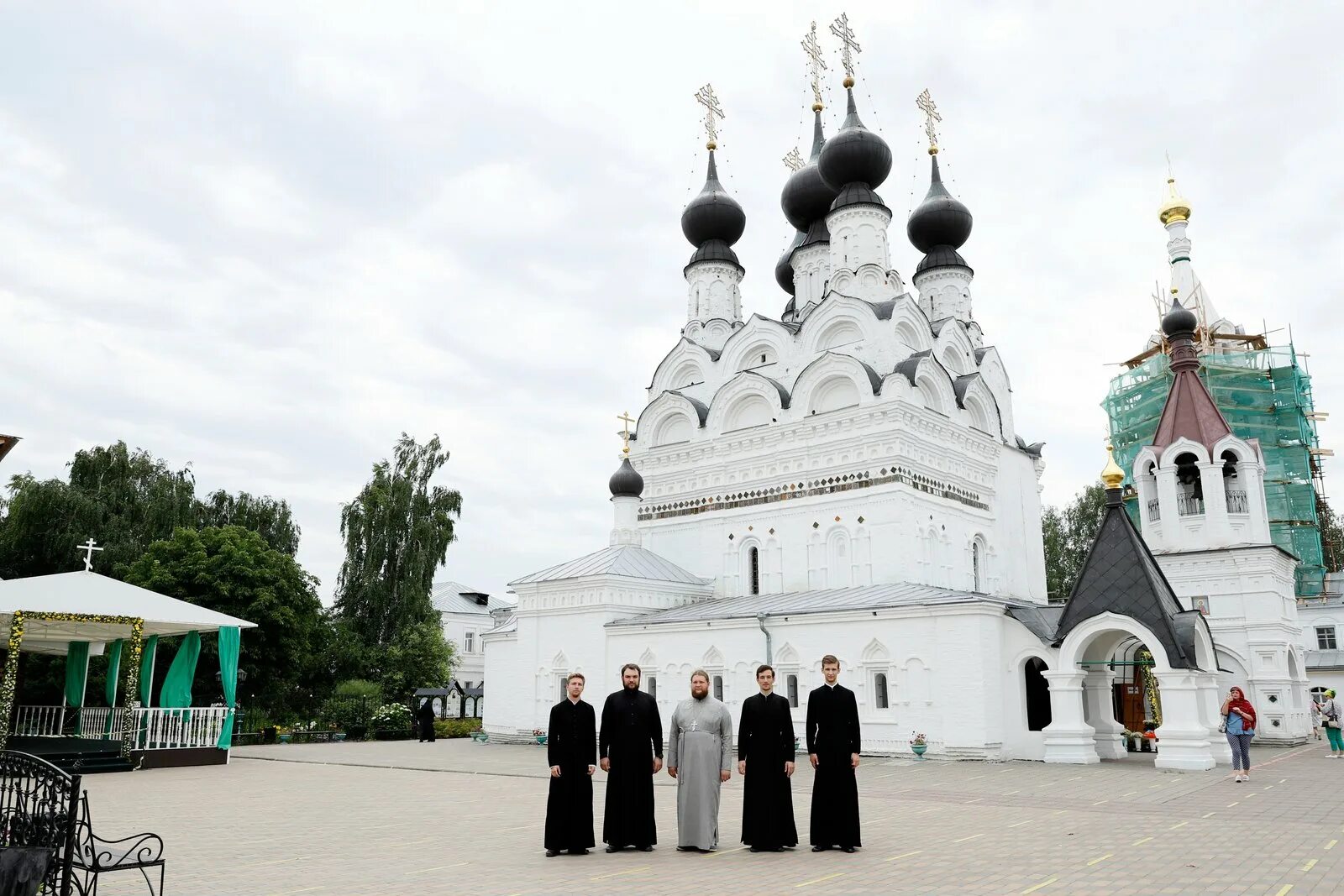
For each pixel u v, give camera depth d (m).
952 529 37.81
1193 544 38.38
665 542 42.34
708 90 51.62
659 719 12.59
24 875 8.16
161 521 46.22
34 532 43.62
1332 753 29.53
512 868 11.03
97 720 30.66
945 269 46.75
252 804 18.33
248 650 40.56
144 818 16.27
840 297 40.25
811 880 10.06
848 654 30.17
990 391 42.19
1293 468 49.53
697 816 12.05
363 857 12.05
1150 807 16.27
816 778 12.15
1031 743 27.16
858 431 36.69
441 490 55.25
